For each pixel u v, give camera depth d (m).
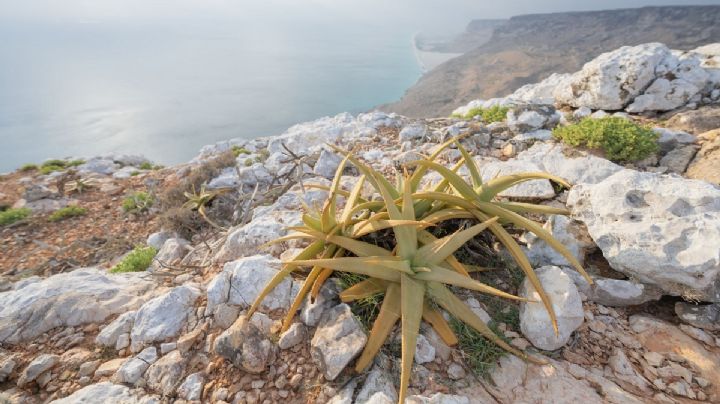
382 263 2.67
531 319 2.79
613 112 8.49
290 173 7.18
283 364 2.67
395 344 2.75
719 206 3.12
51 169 12.11
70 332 3.22
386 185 3.50
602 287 3.19
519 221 3.26
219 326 3.01
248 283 3.24
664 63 7.96
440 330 2.73
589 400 2.36
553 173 5.18
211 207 7.04
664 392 2.50
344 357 2.47
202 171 8.91
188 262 4.66
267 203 6.29
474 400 2.38
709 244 2.81
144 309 3.20
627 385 2.55
